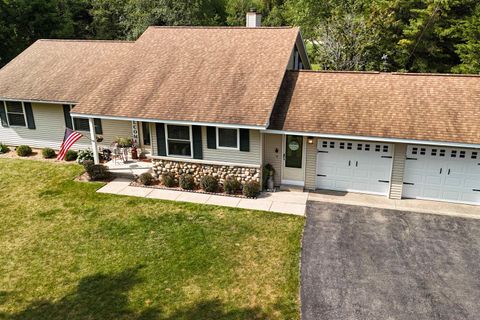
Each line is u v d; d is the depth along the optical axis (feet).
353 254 36.96
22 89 64.69
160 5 118.73
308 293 31.83
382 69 90.58
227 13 164.14
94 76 64.90
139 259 36.83
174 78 55.36
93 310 30.50
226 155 50.44
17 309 30.86
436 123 44.73
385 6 92.27
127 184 53.98
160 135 52.13
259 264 35.65
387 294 31.60
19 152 65.21
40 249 38.88
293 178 51.65
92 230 42.22
